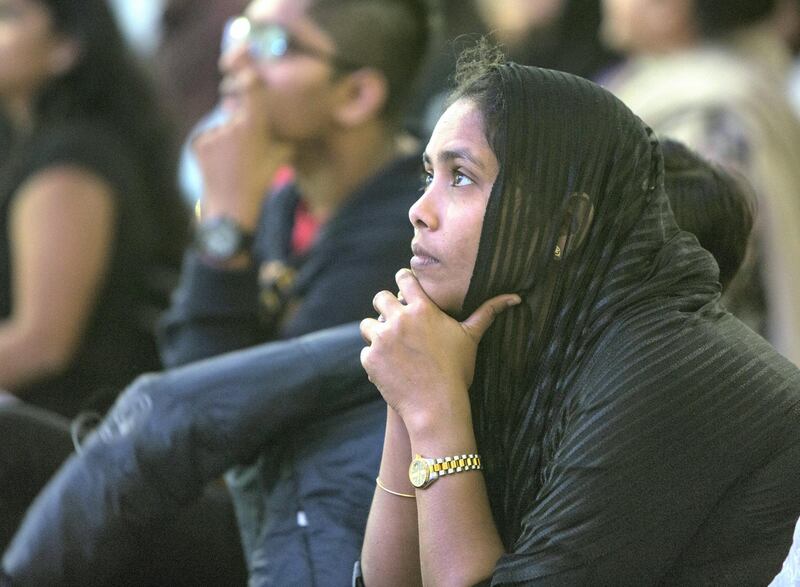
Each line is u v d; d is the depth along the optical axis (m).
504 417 5.23
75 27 10.65
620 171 5.01
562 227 5.00
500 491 5.28
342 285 8.23
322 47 8.73
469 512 5.07
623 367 4.94
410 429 5.11
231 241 8.59
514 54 12.75
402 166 8.48
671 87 10.56
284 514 6.19
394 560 5.39
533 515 4.98
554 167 4.96
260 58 8.80
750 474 4.93
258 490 6.54
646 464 4.87
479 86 5.08
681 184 5.80
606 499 4.86
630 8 10.97
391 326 5.15
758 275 10.04
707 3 10.70
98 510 6.40
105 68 10.73
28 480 7.18
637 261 5.04
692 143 9.98
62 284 10.28
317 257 8.41
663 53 10.91
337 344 6.45
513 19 12.95
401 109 9.05
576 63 12.52
